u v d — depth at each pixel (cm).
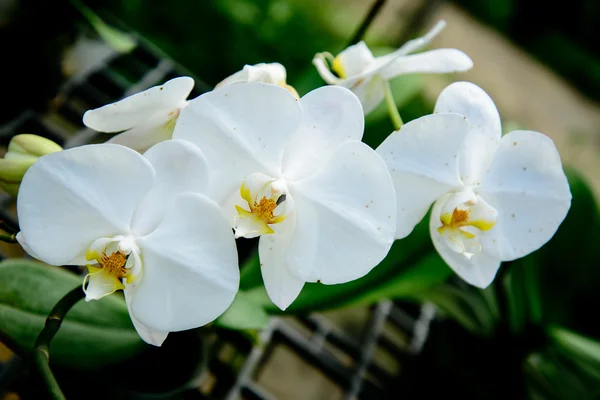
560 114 188
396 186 43
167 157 38
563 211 45
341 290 49
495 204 46
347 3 144
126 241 39
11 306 45
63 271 48
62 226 39
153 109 41
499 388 58
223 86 41
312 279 41
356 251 41
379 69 45
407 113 104
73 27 59
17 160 40
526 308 57
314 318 59
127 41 60
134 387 48
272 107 40
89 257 40
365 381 57
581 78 243
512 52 212
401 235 44
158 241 39
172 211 39
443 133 42
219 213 39
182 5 106
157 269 40
